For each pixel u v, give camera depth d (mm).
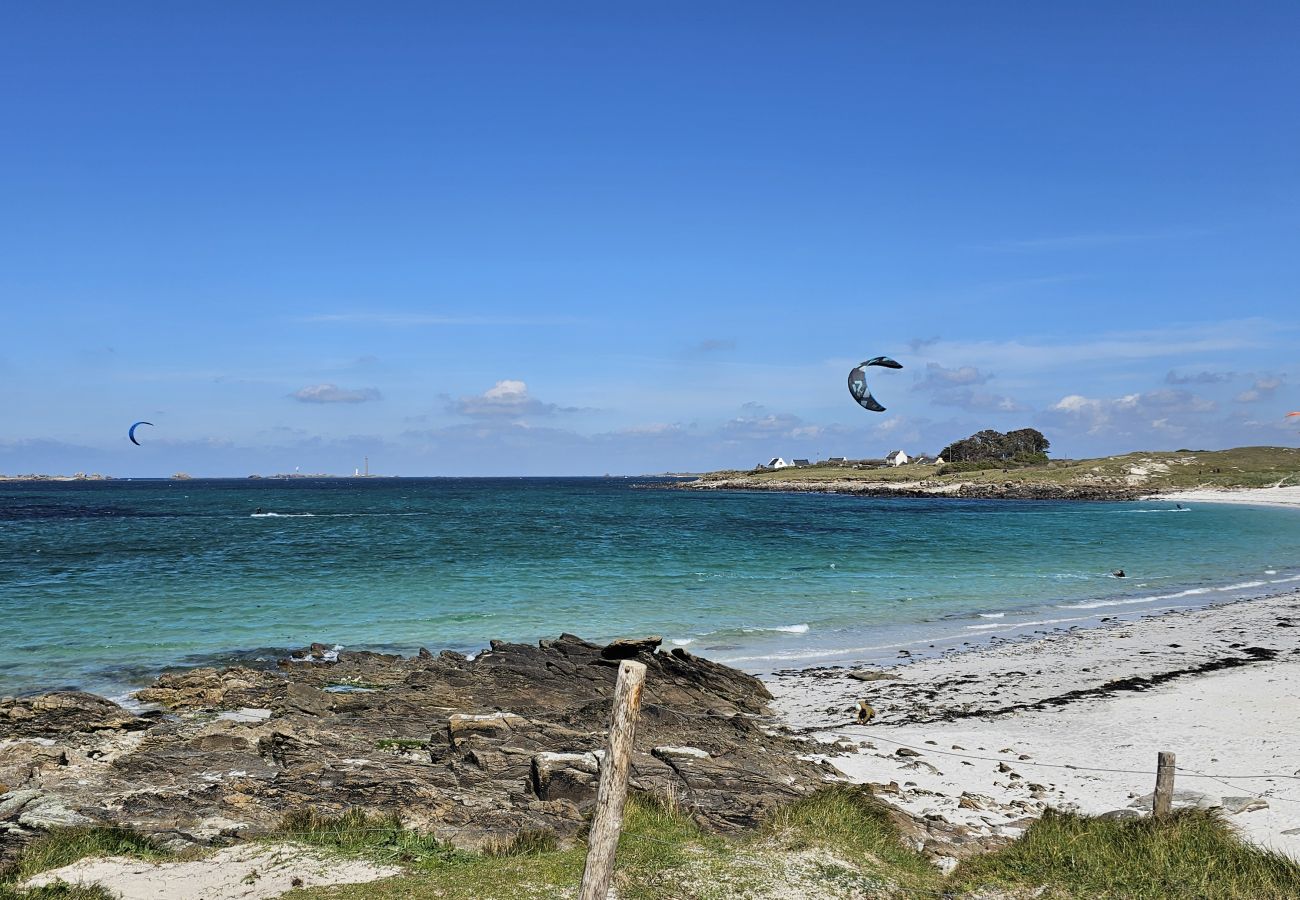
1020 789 17109
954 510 121750
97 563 52906
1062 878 11414
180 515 109438
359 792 14398
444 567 51844
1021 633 34031
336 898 10148
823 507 131875
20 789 14430
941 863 12586
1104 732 20938
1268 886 10906
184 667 27094
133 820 13125
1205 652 29766
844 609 38906
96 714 20031
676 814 13516
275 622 34406
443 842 12328
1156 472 172125
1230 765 18203
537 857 11711
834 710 23344
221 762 16281
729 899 10344
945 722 22078
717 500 161750
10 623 33625
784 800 14555
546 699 23031
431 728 20203
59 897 9969
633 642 25797
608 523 93812
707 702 23672
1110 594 44500
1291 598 42750
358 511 121625
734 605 39375
